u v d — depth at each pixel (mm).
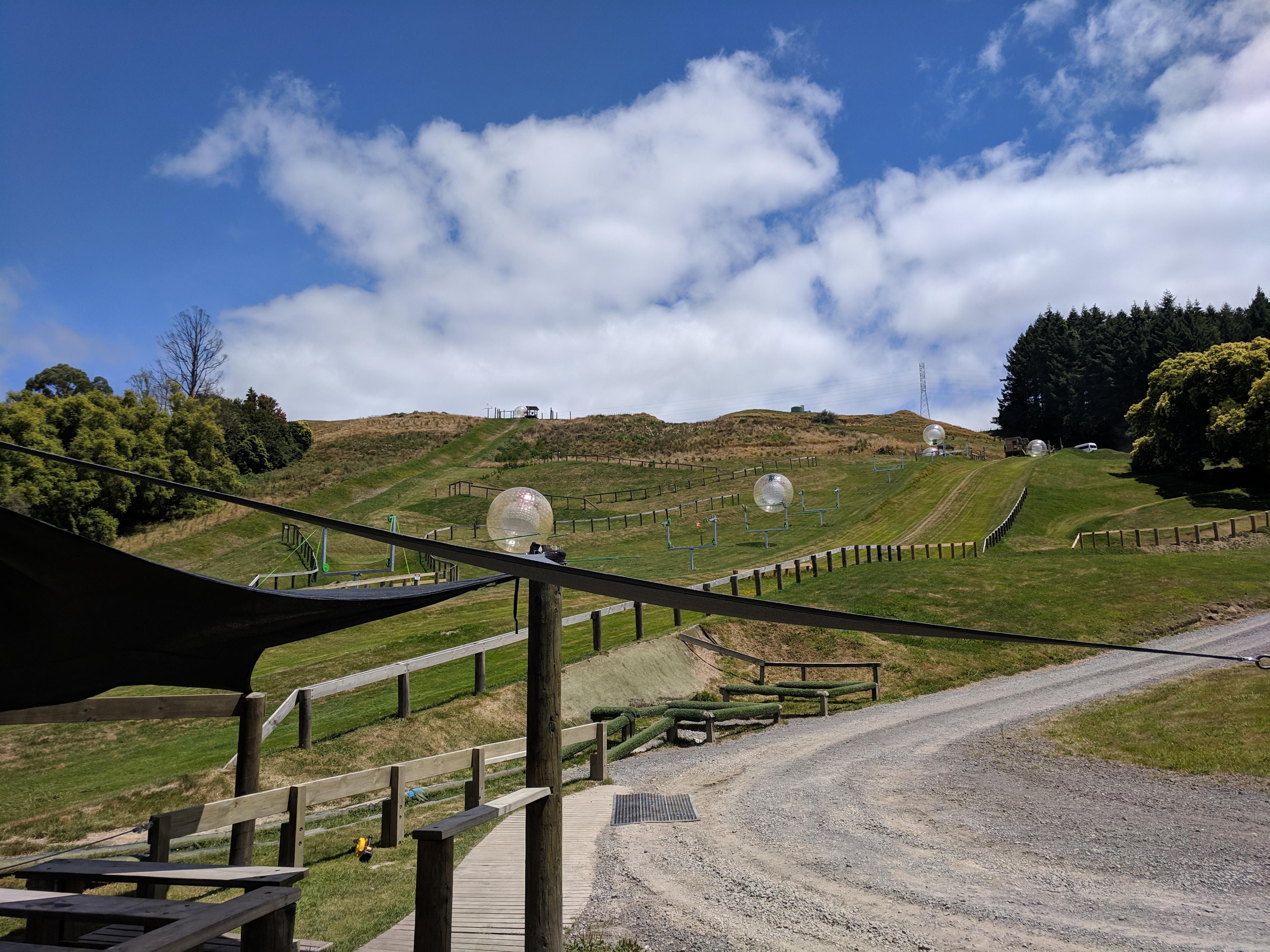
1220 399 51250
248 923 3637
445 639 19703
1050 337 108812
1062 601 23547
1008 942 5652
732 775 11742
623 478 64188
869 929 5934
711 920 6113
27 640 4207
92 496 43812
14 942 4301
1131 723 13172
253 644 5074
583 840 8430
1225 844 7816
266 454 79375
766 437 93062
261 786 10836
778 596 24531
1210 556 28844
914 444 88562
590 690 16062
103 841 9352
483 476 67125
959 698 17062
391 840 8430
